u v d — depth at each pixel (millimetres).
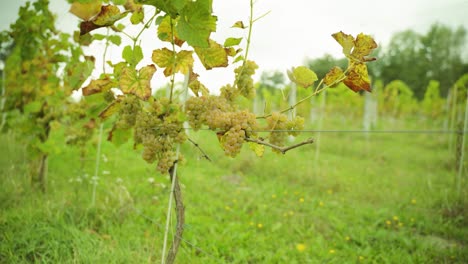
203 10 1659
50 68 4824
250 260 3467
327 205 5441
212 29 1702
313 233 4293
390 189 6492
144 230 3799
